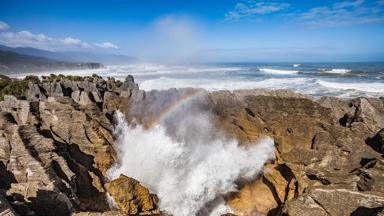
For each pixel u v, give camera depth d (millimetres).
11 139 11383
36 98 16406
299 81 58656
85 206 11305
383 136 10969
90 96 16406
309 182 10727
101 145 13516
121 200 11195
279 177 12102
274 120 13445
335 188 8602
